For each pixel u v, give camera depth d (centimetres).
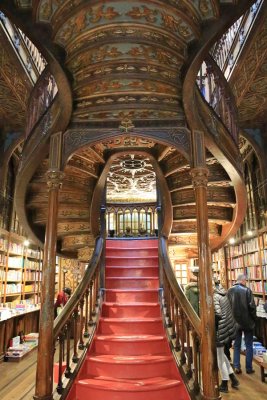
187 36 293
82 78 326
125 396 343
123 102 349
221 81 412
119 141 444
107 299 535
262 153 727
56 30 280
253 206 771
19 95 626
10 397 443
